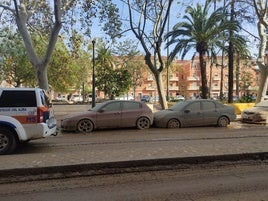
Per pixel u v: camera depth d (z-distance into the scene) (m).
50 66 50.25
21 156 9.00
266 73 26.95
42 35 24.89
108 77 35.12
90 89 75.69
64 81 54.62
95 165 7.60
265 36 26.95
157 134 15.80
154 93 95.88
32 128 10.65
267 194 6.13
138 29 25.14
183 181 6.95
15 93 10.66
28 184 6.80
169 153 8.76
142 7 24.98
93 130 17.78
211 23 29.61
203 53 30.92
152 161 7.95
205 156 8.33
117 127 17.97
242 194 6.12
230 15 29.41
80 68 59.34
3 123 10.44
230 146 9.98
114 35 24.28
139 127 18.39
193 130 17.67
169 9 24.27
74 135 15.91
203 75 31.08
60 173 7.40
